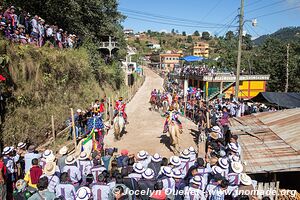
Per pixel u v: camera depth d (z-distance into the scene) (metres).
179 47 183.88
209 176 7.79
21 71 13.70
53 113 15.40
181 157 8.72
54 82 16.70
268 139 9.82
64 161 8.80
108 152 9.27
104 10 36.25
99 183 6.95
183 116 23.67
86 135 14.26
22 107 13.20
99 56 28.33
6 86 12.38
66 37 21.69
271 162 8.47
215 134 11.50
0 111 11.66
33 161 7.89
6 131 11.73
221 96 29.25
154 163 8.51
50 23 24.20
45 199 6.56
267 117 12.04
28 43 15.73
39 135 13.78
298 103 17.28
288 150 8.96
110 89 28.97
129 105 30.09
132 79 47.66
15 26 14.68
